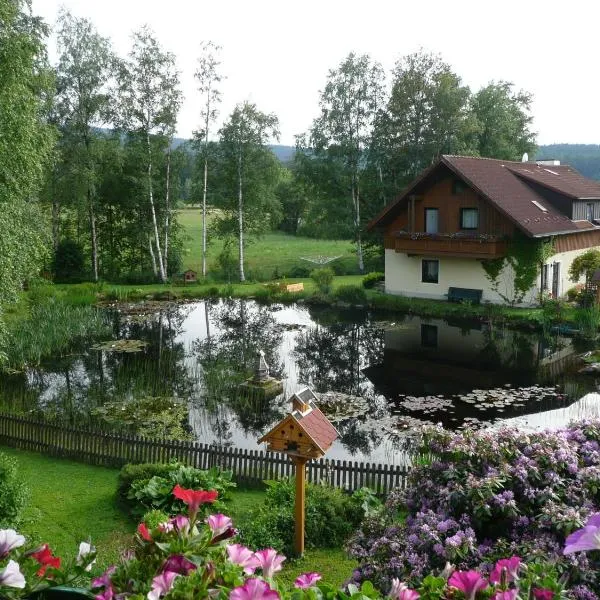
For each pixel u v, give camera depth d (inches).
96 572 146.3
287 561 351.6
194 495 123.3
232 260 1652.3
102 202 1561.3
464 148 1541.6
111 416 637.9
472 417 629.9
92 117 1386.6
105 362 844.6
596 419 255.3
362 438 582.6
